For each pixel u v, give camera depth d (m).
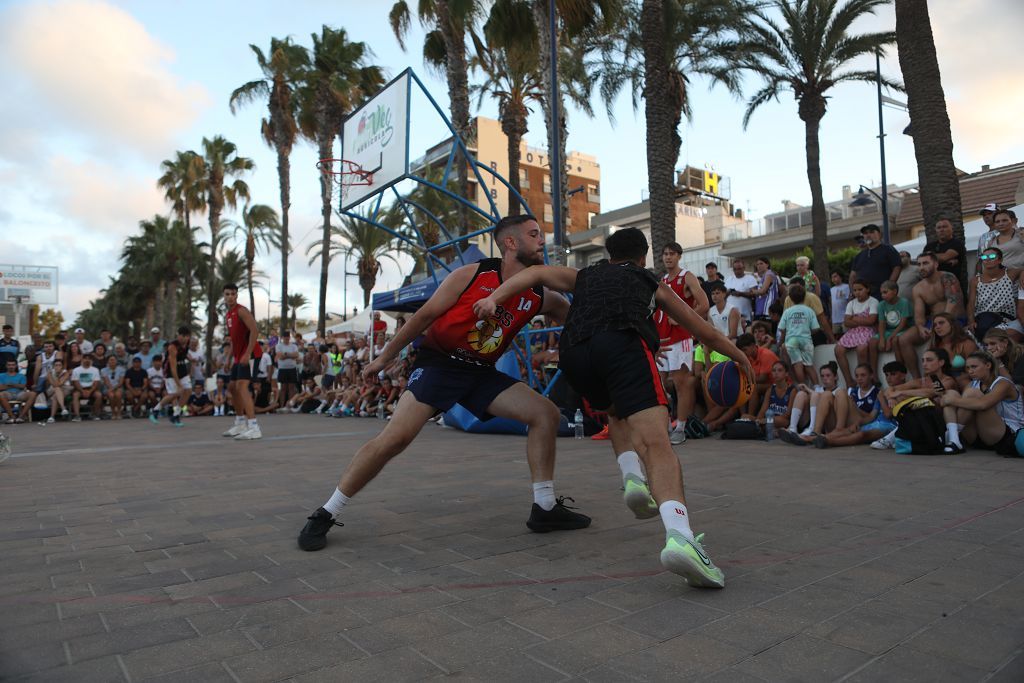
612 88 20.72
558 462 6.10
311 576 2.79
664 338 7.80
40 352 14.12
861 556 2.97
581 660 1.97
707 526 3.54
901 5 10.12
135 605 2.46
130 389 15.12
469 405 3.62
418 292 10.55
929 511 3.82
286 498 4.50
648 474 2.70
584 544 3.26
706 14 18.66
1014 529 3.38
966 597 2.43
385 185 8.84
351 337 16.11
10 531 3.62
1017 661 1.91
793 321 8.23
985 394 5.93
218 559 3.05
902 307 7.54
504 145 47.97
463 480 5.12
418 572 2.84
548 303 3.59
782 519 3.68
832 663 1.92
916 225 26.66
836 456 6.23
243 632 2.20
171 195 42.78
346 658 2.00
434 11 16.75
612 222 43.97
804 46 20.27
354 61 28.31
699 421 7.99
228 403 15.69
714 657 1.97
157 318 50.91
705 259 34.50
